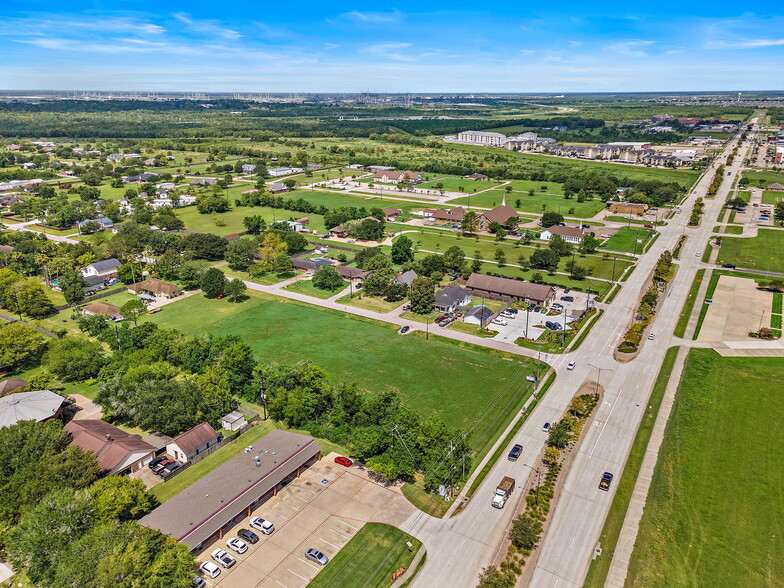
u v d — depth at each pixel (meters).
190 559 69.94
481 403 115.12
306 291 184.50
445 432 95.56
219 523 80.00
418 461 94.88
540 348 140.38
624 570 74.62
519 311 166.00
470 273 190.75
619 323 156.25
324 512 86.12
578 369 129.88
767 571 73.94
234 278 197.00
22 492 80.00
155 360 127.00
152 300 176.50
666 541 79.31
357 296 179.25
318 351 138.62
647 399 116.94
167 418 102.62
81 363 126.12
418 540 80.31
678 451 99.38
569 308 167.50
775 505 85.69
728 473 93.25
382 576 74.12
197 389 110.19
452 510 86.25
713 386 121.25
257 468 91.19
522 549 78.25
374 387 120.81
